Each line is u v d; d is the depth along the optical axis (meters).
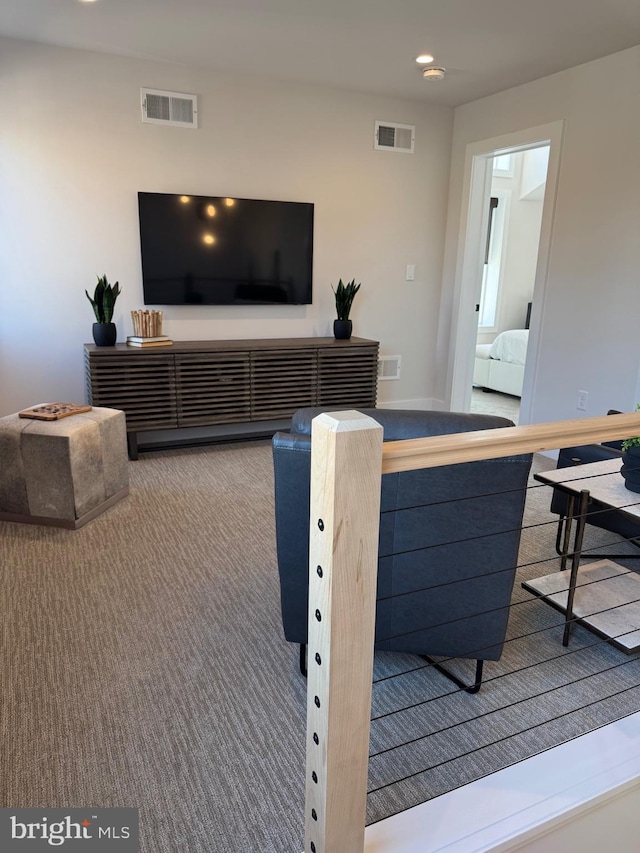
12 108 3.59
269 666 1.91
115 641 2.02
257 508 3.17
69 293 3.95
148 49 3.59
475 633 1.73
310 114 4.33
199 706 1.73
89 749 1.56
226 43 3.46
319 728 1.04
